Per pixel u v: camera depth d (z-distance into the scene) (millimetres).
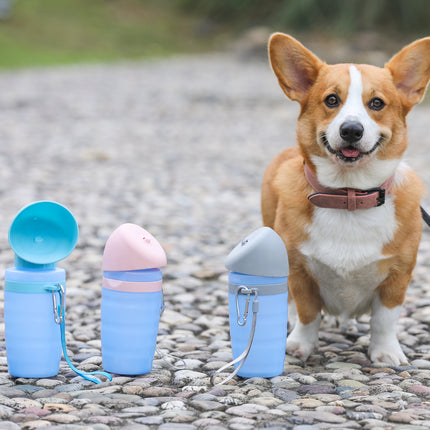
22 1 42281
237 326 4344
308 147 4594
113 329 4309
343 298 4750
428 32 41656
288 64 4699
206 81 27266
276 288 4277
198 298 6281
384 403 3871
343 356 4922
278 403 3891
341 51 36500
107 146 15234
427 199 10656
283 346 4391
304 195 4637
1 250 7723
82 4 45250
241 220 9430
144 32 43062
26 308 4164
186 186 11570
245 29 45125
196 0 47250
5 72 28219
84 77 27266
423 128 18703
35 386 4125
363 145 4262
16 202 9977
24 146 14844
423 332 5457
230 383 4227
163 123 18703
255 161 14078
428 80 4617
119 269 4250
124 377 4297
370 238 4504
